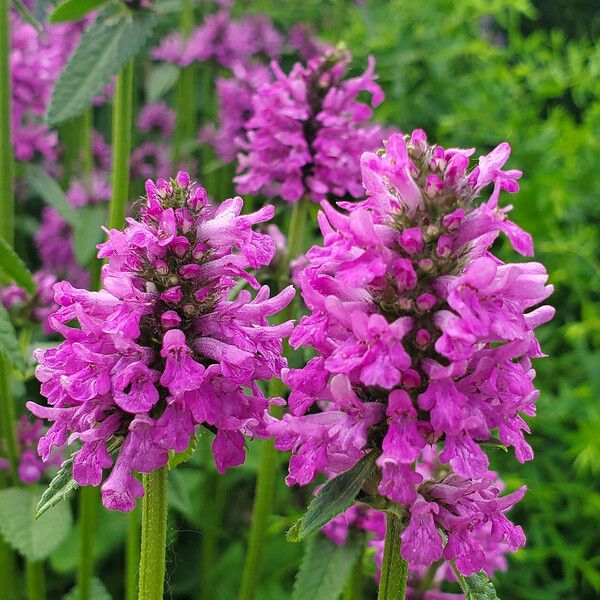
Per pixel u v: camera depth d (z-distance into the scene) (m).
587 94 0.82
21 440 0.38
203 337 0.22
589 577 0.48
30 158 0.49
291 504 0.46
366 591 0.43
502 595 0.49
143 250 0.22
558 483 0.52
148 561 0.23
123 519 0.45
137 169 0.58
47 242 0.54
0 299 0.35
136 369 0.21
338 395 0.20
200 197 0.22
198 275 0.22
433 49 0.70
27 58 0.49
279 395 0.33
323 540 0.30
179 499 0.33
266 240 0.22
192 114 0.59
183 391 0.21
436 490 0.22
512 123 0.67
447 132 0.69
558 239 0.62
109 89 0.58
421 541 0.21
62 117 0.33
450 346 0.20
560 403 0.55
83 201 0.53
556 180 0.63
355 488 0.21
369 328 0.20
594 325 0.57
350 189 0.35
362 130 0.37
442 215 0.21
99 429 0.21
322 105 0.36
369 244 0.20
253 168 0.36
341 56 0.36
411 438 0.20
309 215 0.40
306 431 0.21
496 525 0.21
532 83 0.74
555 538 0.50
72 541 0.45
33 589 0.38
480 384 0.21
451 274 0.21
